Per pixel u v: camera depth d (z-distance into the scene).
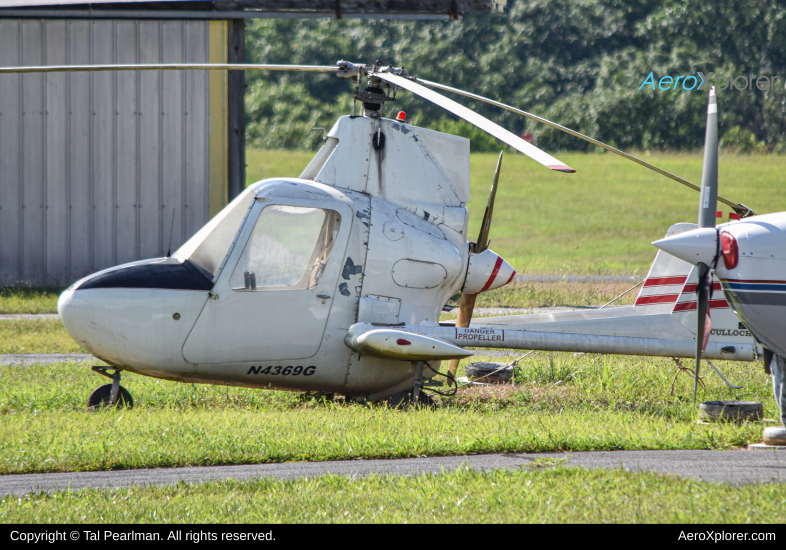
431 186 35.94
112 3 76.69
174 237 79.19
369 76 35.22
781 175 190.00
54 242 79.44
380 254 33.50
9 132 78.75
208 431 27.00
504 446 25.47
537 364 45.19
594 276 97.38
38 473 23.06
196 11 77.38
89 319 30.73
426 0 63.47
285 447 24.88
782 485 20.83
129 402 33.41
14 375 40.25
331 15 66.00
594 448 25.81
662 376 41.16
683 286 37.69
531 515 18.62
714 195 28.81
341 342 33.22
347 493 20.45
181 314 31.14
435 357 32.62
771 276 27.16
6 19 78.00
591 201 175.88
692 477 22.11
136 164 78.94
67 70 32.41
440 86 34.31
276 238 32.62
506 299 76.25
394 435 26.41
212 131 78.75
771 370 29.16
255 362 32.34
